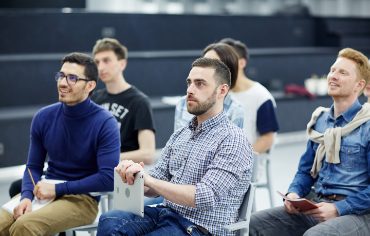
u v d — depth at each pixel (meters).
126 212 2.83
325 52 8.46
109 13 7.34
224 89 2.84
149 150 3.84
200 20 8.01
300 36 8.88
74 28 7.14
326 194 3.10
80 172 3.38
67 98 3.31
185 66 7.49
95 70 3.38
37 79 6.57
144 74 7.18
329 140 3.08
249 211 2.82
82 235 4.31
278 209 3.15
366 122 3.04
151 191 2.89
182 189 2.66
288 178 5.97
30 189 3.34
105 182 3.25
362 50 9.01
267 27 8.54
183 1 9.19
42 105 6.61
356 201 2.93
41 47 7.00
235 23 8.27
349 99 3.10
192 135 2.88
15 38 6.84
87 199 3.31
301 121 7.59
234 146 2.75
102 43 3.97
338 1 10.09
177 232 2.75
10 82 6.41
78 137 3.35
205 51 3.81
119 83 4.00
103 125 3.33
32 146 3.49
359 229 2.89
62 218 3.17
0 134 5.80
